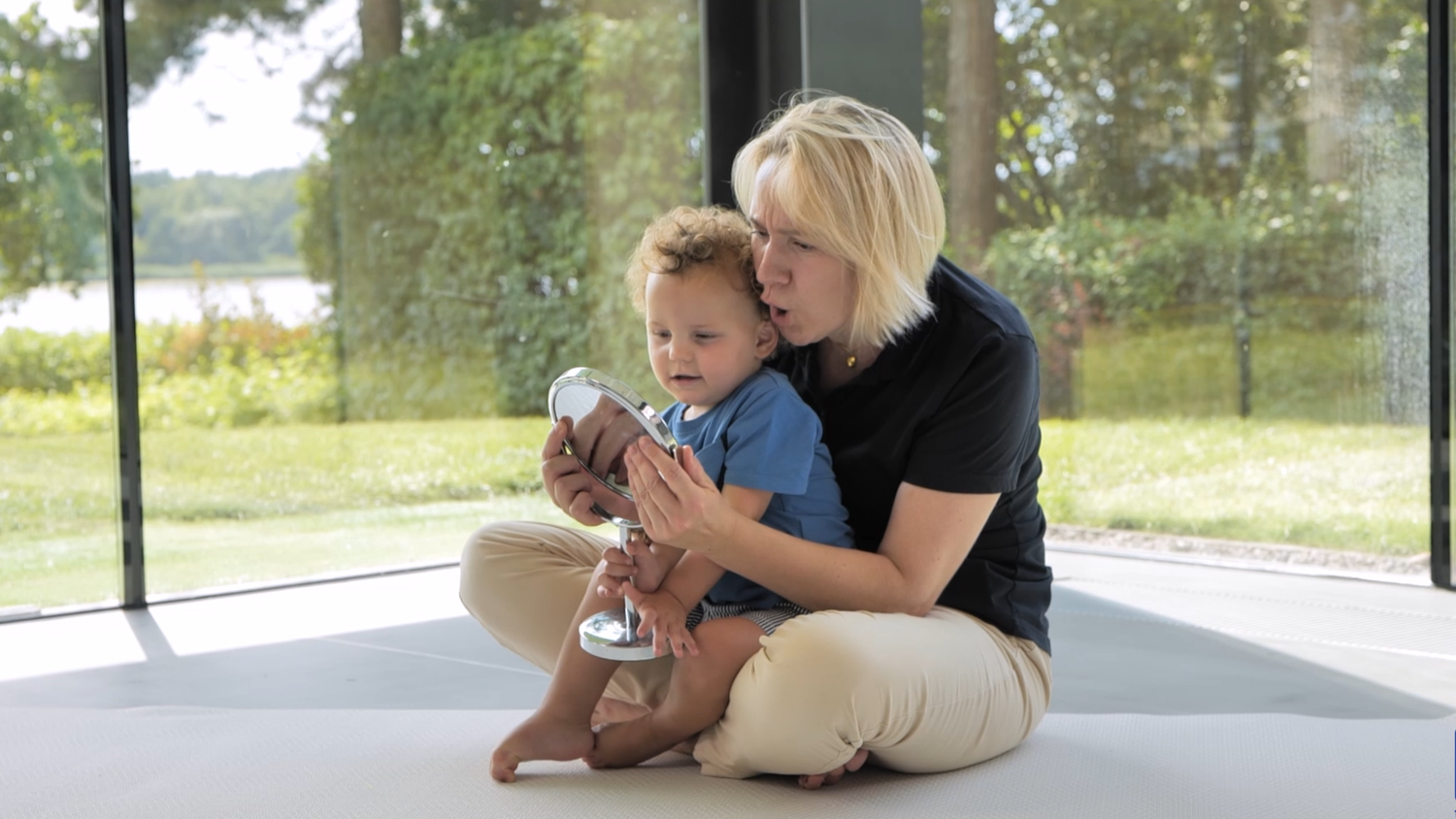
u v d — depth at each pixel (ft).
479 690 7.75
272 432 11.23
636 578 5.29
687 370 5.45
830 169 5.05
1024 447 5.50
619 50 12.57
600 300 12.66
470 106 11.97
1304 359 11.18
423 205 11.80
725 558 5.01
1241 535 11.56
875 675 4.95
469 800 5.33
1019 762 5.81
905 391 5.40
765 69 12.51
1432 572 10.43
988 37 12.51
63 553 10.45
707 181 12.92
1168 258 11.83
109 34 10.39
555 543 6.02
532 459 12.41
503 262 12.17
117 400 10.52
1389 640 8.68
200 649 9.05
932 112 12.69
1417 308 10.59
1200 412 11.75
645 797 5.29
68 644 9.27
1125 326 12.10
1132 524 12.16
